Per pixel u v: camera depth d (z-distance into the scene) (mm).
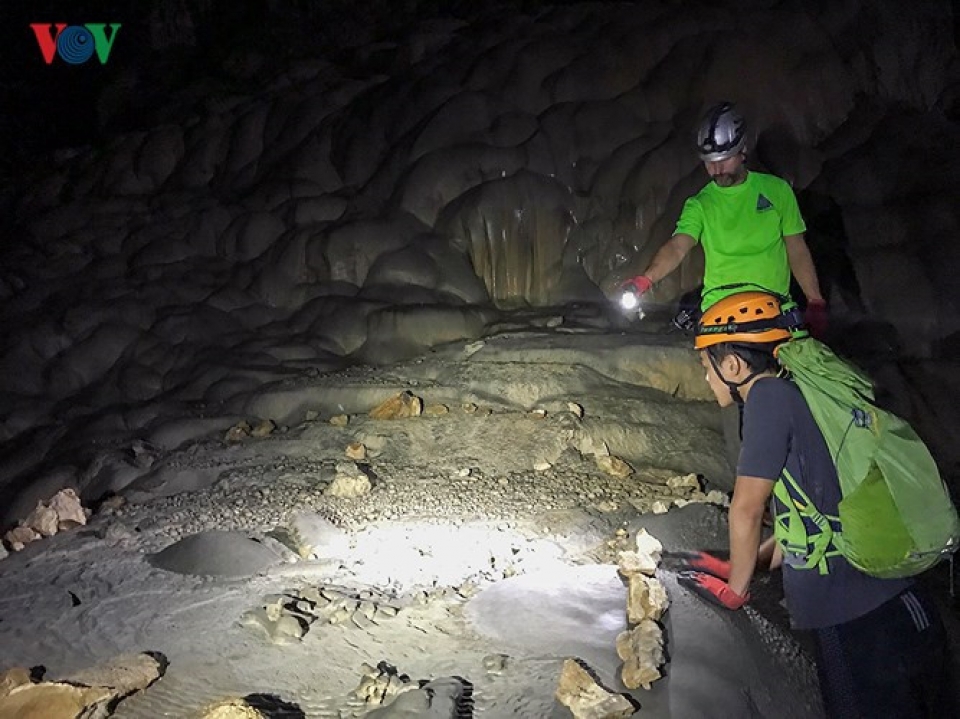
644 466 4898
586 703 2564
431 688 2645
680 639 2959
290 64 9438
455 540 3910
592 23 8047
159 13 10820
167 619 3186
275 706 2656
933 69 7418
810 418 2338
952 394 5473
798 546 2340
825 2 7352
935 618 2338
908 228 6156
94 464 5215
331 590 3385
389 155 7684
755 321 2498
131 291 7281
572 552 3785
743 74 6930
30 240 8211
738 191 3900
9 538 4070
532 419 5129
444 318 6473
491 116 7555
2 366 6641
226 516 4238
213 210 7973
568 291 6832
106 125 10562
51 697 2584
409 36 8859
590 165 7137
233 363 6379
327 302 6891
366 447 5066
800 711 2893
